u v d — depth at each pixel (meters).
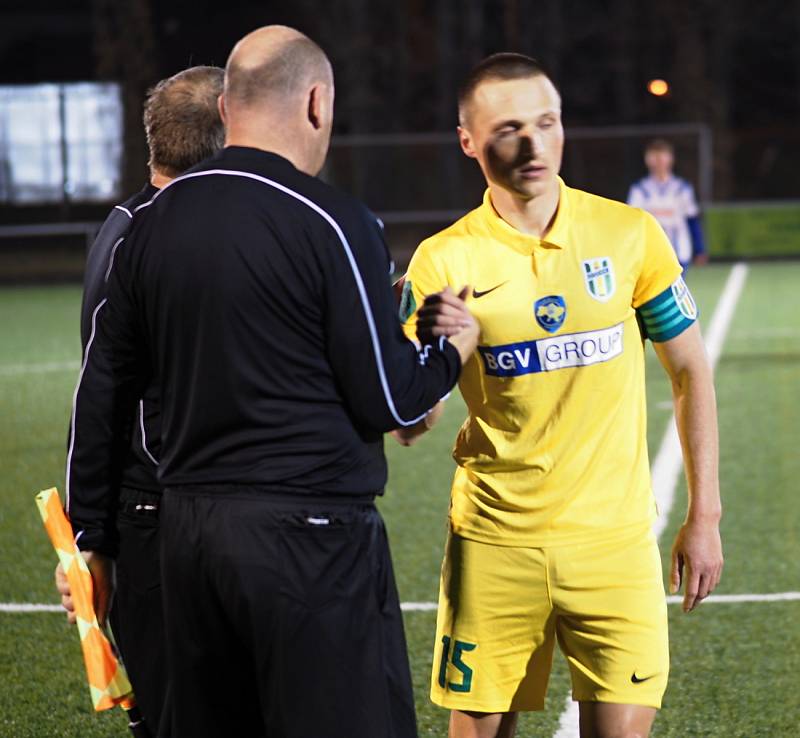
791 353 40.97
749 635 16.38
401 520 22.41
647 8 99.00
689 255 46.75
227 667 8.80
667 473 24.95
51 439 30.64
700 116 94.44
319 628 8.34
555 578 9.73
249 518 8.33
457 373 8.82
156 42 96.62
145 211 8.75
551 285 9.54
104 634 9.19
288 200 8.33
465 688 10.07
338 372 8.38
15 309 59.47
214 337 8.32
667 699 14.38
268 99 8.55
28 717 14.34
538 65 9.53
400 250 75.81
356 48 96.25
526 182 9.41
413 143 75.69
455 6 99.12
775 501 23.12
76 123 74.38
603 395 9.70
